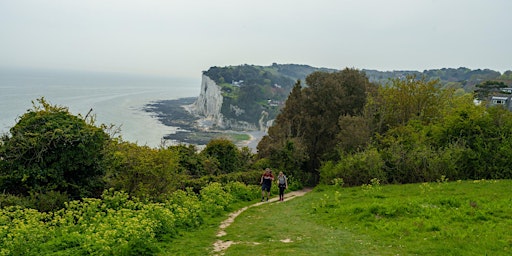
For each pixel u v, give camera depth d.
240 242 12.30
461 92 70.62
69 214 12.35
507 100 67.19
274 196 27.50
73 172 18.03
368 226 13.28
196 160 32.91
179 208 14.88
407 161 25.25
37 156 16.86
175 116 189.88
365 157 26.28
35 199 15.58
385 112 37.94
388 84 39.78
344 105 43.91
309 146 43.94
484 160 24.38
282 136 42.22
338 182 26.19
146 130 131.75
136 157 18.27
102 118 142.12
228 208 20.27
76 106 161.00
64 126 17.61
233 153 40.00
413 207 14.63
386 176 25.72
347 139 35.56
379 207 14.97
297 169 39.66
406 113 38.06
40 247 10.22
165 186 18.59
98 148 18.59
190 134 134.75
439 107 37.91
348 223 14.26
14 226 11.30
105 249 9.91
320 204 18.55
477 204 14.48
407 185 22.48
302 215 17.31
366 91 44.16
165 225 13.16
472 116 26.38
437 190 19.19
